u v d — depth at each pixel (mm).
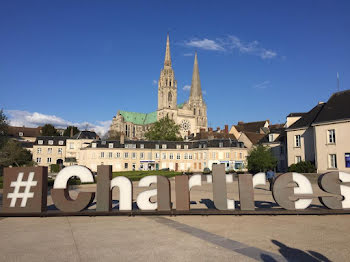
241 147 75188
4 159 44188
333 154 37750
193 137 100188
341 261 8055
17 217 15328
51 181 34406
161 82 154375
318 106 45531
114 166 74000
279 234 11070
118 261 8164
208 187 35125
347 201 14766
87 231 11883
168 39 164500
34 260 8312
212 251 9008
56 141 86062
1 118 44375
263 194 24875
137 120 161875
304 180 14797
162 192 14812
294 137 45750
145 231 11766
